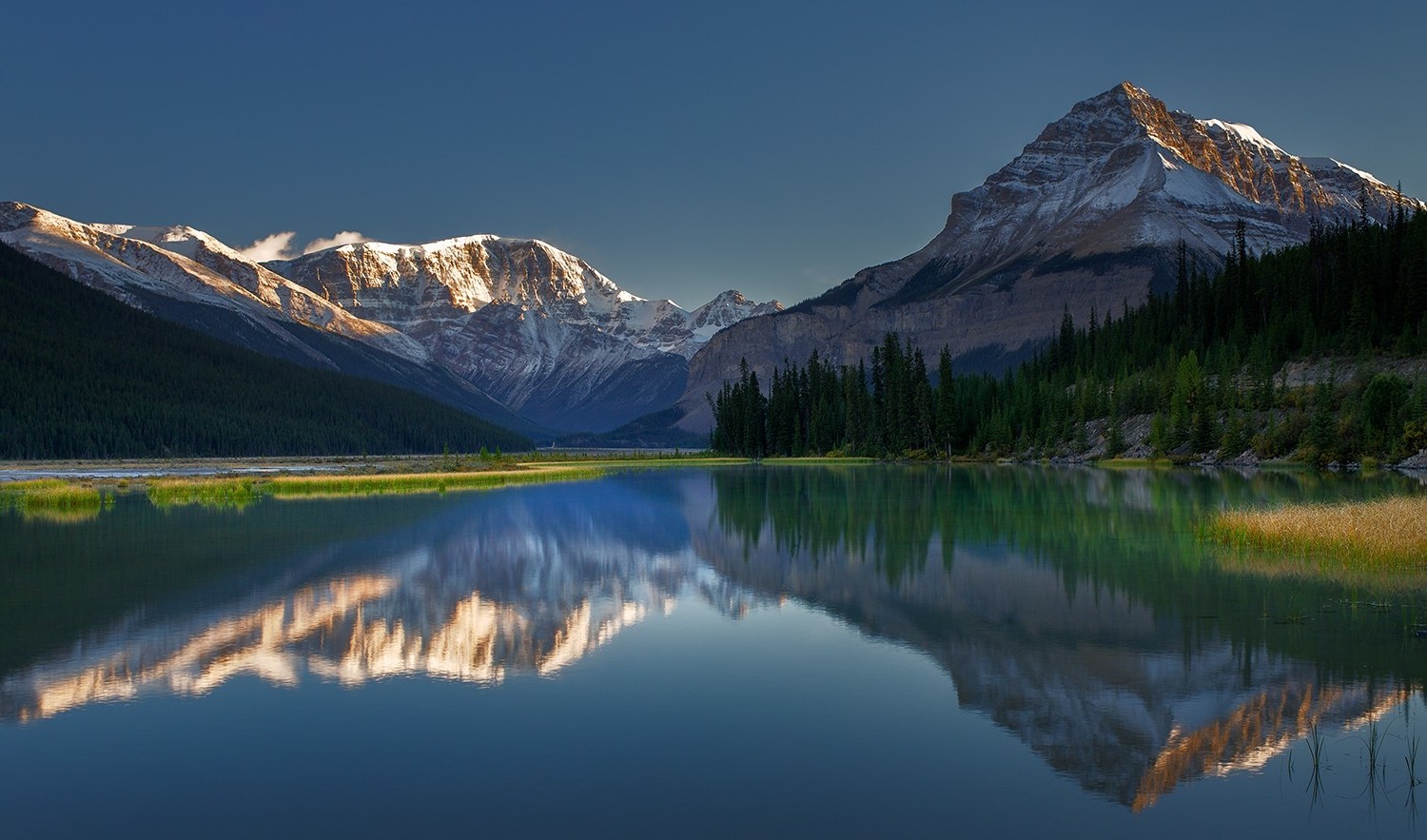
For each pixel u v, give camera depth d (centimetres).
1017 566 3809
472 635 2728
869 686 2178
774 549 4503
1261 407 12825
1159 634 2609
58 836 1452
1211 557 3909
